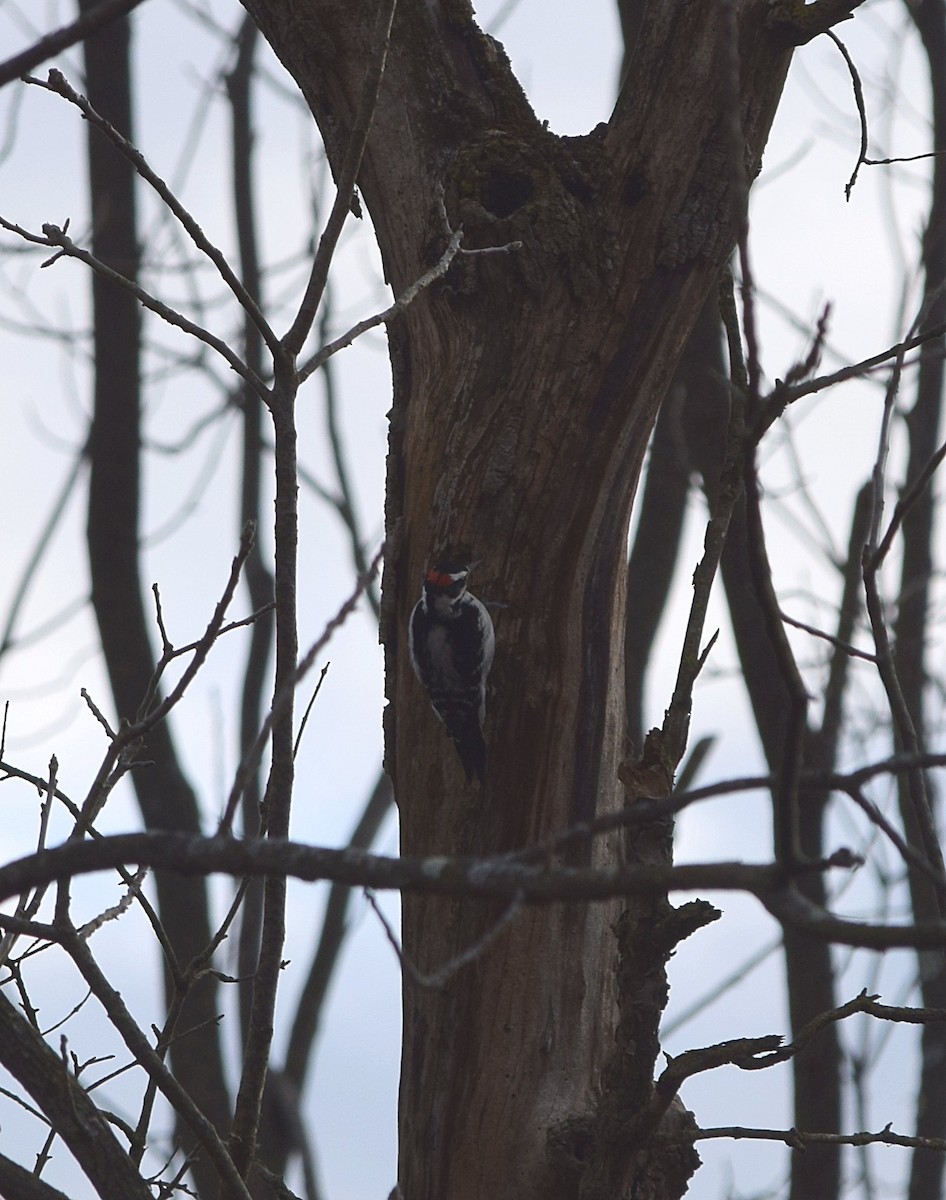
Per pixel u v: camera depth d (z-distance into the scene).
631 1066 8.45
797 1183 16.89
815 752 16.78
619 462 10.57
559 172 10.80
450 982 9.83
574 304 10.62
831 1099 16.98
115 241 21.41
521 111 11.19
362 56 11.34
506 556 10.41
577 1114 9.55
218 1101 18.88
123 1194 7.58
